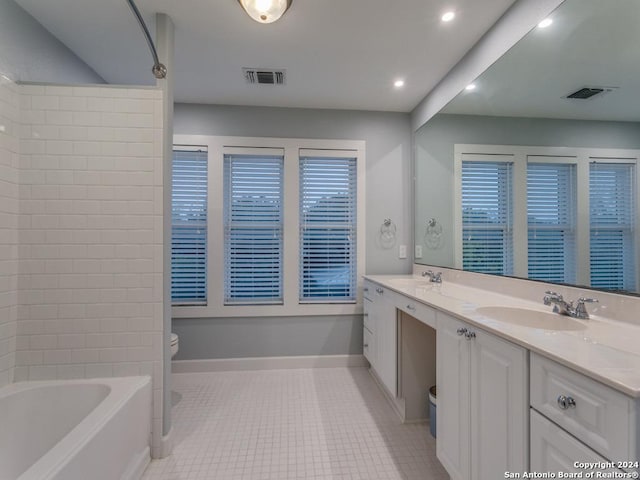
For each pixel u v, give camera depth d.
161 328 1.67
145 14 1.66
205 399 2.25
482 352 1.12
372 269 2.90
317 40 1.87
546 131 1.47
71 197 1.64
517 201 1.66
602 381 0.69
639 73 1.10
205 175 2.75
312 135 2.83
